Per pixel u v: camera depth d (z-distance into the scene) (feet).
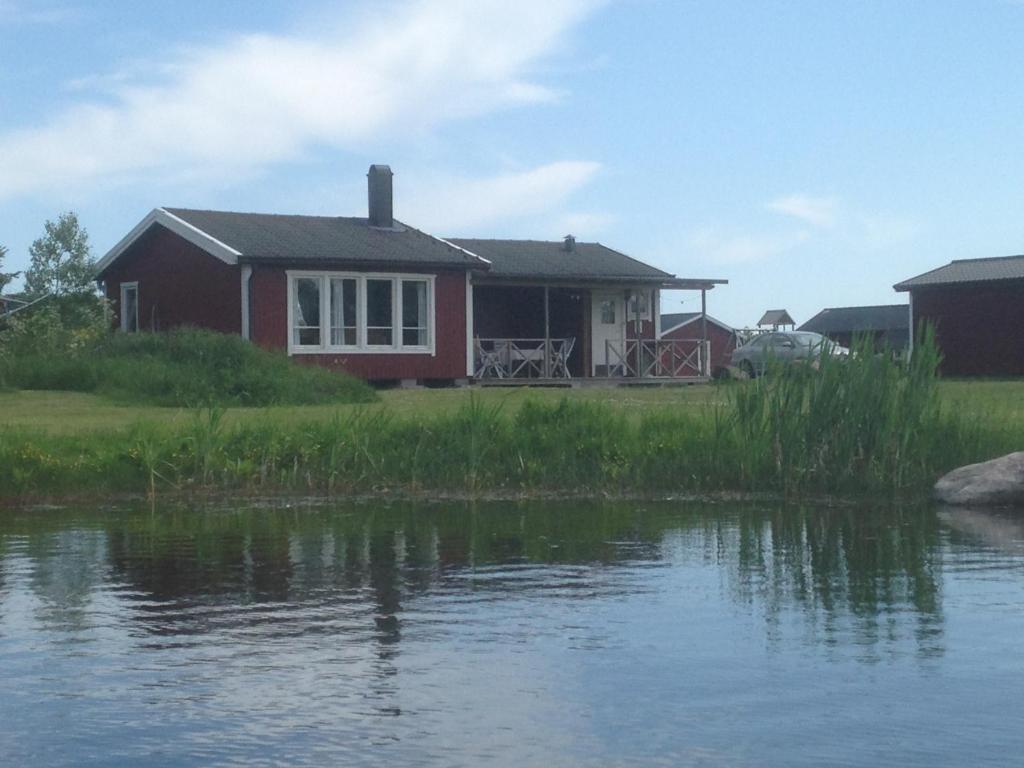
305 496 44.65
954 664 21.11
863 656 21.63
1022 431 48.47
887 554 32.07
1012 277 126.52
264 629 23.72
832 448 45.09
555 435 48.49
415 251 101.96
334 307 97.86
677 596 26.63
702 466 46.16
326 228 104.99
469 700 19.24
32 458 44.62
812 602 25.95
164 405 69.21
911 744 17.29
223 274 96.27
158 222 101.35
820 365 45.50
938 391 46.93
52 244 175.42
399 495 44.98
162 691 19.75
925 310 133.18
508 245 117.80
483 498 44.21
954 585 27.76
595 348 115.44
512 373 108.27
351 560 31.17
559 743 17.34
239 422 51.72
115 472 45.32
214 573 29.43
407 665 21.18
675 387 99.96
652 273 113.39
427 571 29.66
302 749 17.16
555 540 34.37
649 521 38.34
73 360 77.25
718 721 18.22
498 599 26.37
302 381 74.49
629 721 18.25
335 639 22.91
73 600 26.40
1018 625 23.82
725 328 191.42
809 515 39.73
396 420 51.11
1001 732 17.75
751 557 31.53
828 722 18.19
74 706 18.99
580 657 21.65
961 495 42.29
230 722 18.25
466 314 103.09
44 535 35.45
